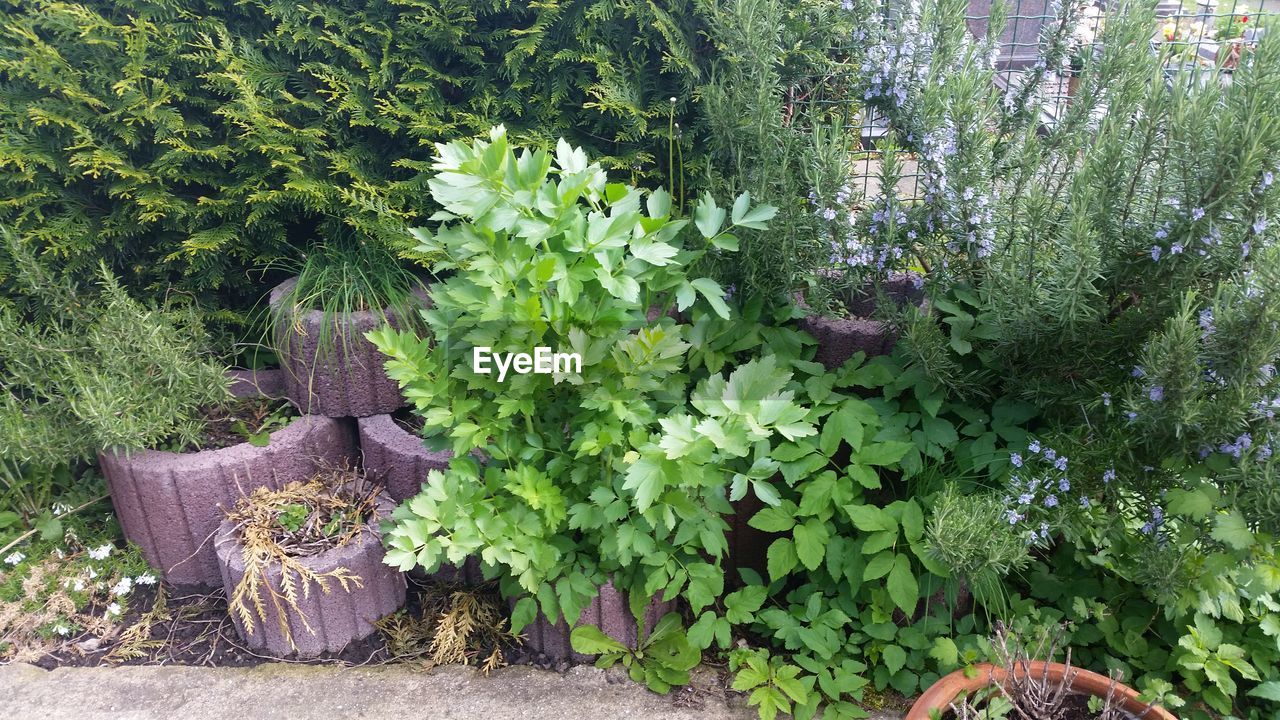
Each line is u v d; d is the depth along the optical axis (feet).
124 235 10.77
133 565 9.91
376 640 9.23
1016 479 8.24
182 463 9.36
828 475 8.69
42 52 10.05
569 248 7.11
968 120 8.36
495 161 6.76
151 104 10.22
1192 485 7.46
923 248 9.54
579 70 10.56
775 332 9.91
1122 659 8.38
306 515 9.33
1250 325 6.84
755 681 8.21
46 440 9.49
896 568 8.18
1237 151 6.99
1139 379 7.92
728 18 9.57
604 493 7.77
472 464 8.09
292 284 10.80
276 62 10.72
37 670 8.95
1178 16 11.13
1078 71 9.36
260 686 8.71
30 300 10.85
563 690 8.61
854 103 10.70
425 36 10.62
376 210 10.16
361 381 10.19
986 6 15.05
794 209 9.42
